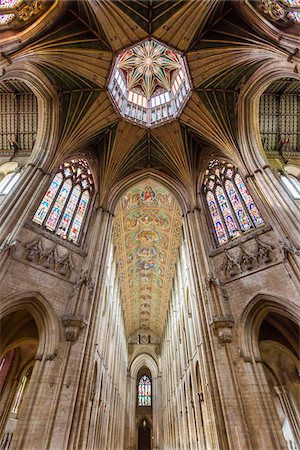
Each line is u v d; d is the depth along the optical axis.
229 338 13.13
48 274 14.48
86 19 15.83
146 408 45.47
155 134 21.38
